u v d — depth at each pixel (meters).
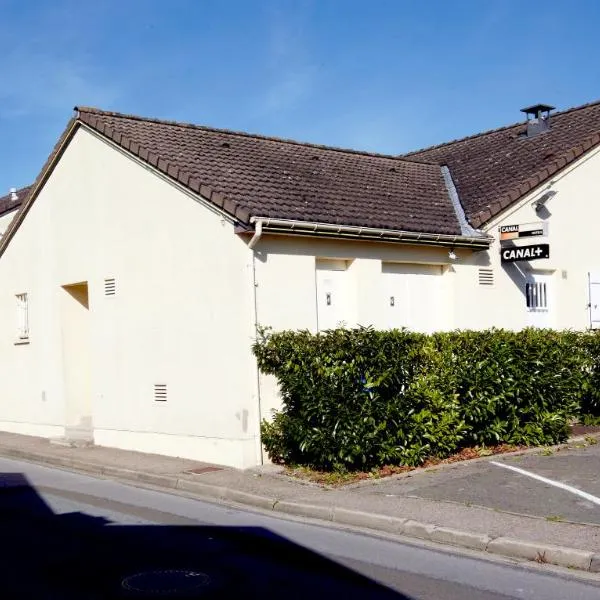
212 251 12.45
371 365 11.14
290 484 10.74
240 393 12.01
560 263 15.94
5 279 18.28
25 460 14.46
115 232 14.48
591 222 16.55
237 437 12.05
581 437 13.12
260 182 13.62
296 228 12.05
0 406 18.45
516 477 10.27
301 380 11.13
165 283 13.34
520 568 7.13
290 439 11.61
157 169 13.34
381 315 13.47
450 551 7.75
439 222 14.55
